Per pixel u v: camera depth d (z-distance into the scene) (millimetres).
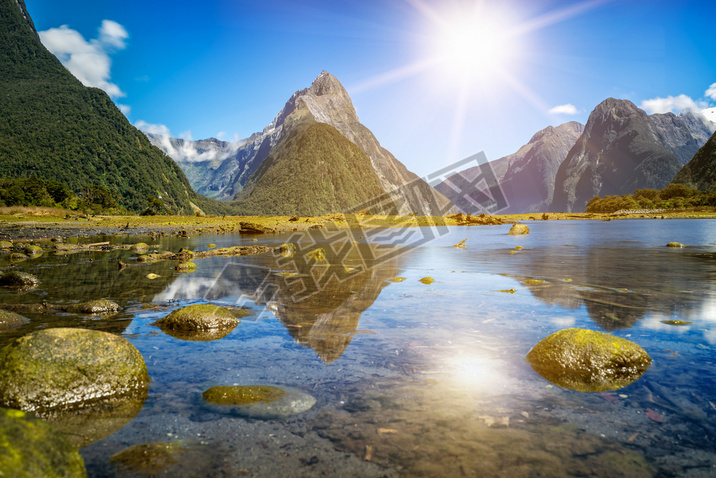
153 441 2928
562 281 10305
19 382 3596
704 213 84875
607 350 4371
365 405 3518
